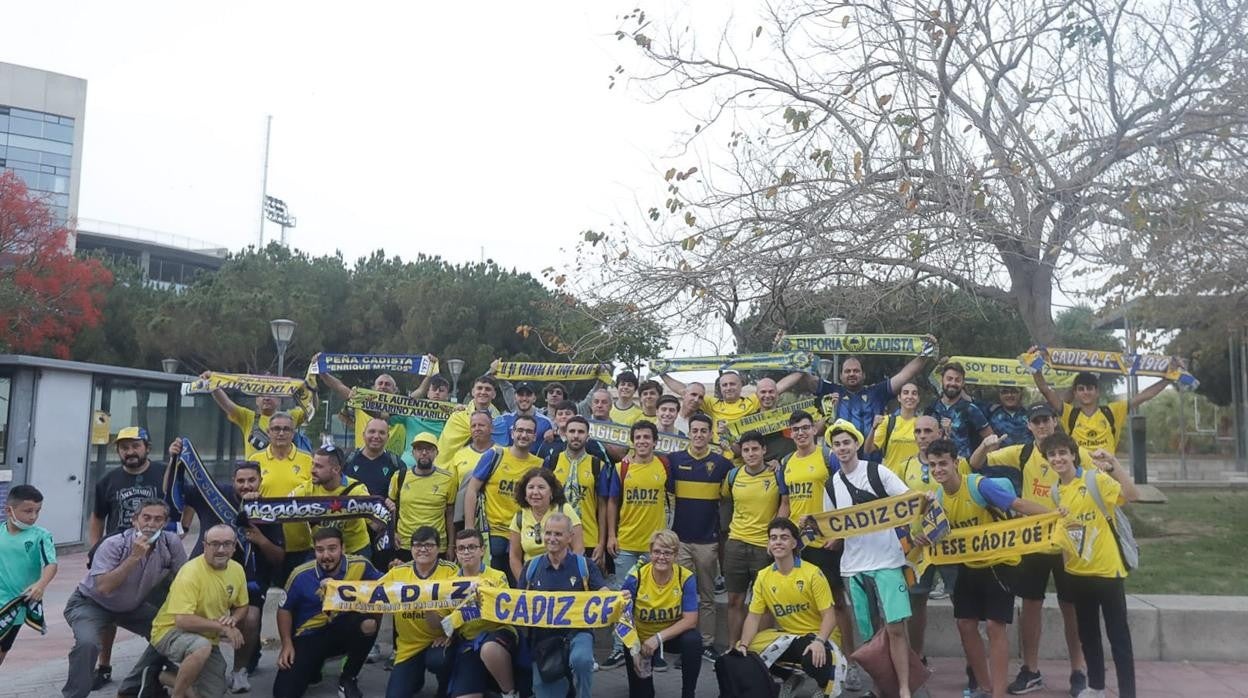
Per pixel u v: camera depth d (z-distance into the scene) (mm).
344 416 10586
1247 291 12703
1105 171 10820
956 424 8430
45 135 49438
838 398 8680
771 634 6445
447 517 8008
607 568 7941
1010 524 6262
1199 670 7352
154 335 30625
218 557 6371
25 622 6734
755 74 11961
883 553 6344
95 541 7430
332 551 6727
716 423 9062
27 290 29516
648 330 11711
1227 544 11695
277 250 37156
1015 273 11453
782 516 7035
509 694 6320
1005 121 10945
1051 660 7723
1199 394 29609
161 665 6473
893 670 6211
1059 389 8891
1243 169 10742
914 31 11188
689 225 11602
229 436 20250
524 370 10305
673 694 7055
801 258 10742
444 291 33312
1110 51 10758
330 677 7598
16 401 15023
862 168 11180
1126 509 14266
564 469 7762
